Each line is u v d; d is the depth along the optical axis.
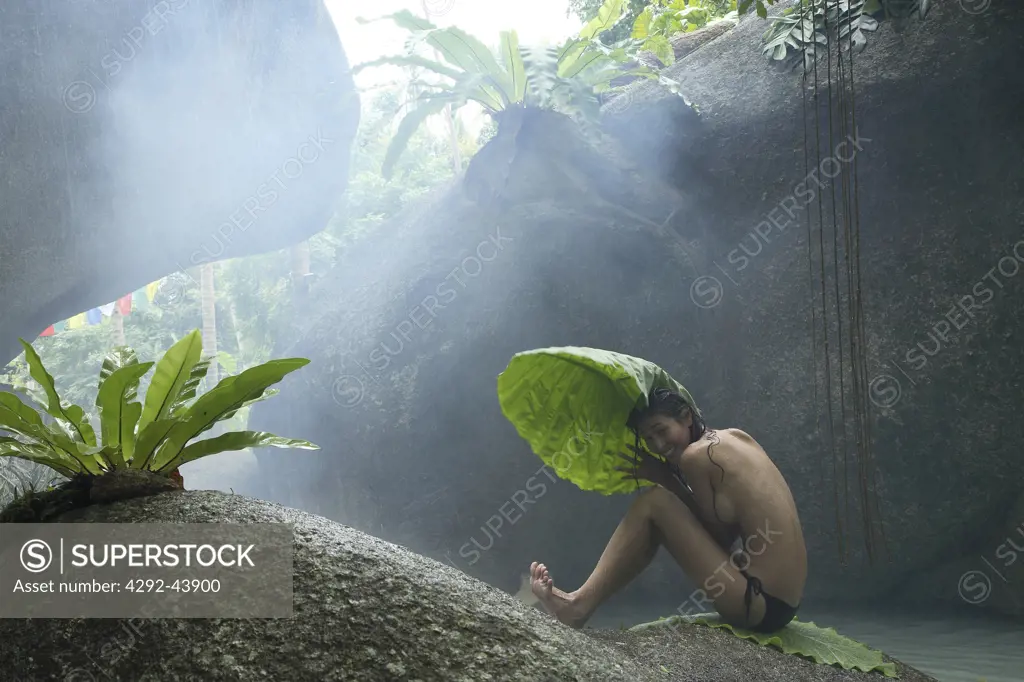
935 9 8.14
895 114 8.09
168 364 2.55
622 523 3.61
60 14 7.66
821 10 8.34
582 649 2.38
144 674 2.01
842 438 7.87
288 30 9.68
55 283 8.13
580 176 9.20
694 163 9.10
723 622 3.60
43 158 7.69
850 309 6.84
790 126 8.67
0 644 2.12
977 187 7.73
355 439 10.16
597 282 9.28
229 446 2.72
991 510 7.34
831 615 7.06
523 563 9.22
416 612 2.21
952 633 6.02
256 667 2.01
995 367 7.40
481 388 9.59
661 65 11.12
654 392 3.68
